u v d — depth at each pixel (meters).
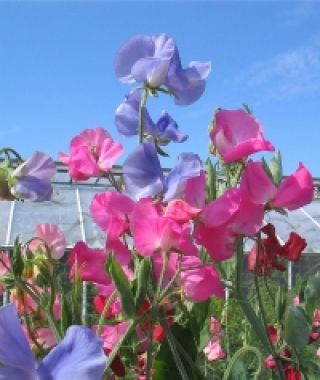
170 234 0.31
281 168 0.38
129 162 0.34
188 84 0.36
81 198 3.41
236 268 0.36
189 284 0.33
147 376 0.31
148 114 0.38
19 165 0.42
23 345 0.21
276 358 0.37
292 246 0.45
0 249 0.40
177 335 0.36
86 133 0.40
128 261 0.34
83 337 0.20
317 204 3.54
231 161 0.34
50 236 0.41
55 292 0.36
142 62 0.36
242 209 0.32
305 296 0.40
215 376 0.66
